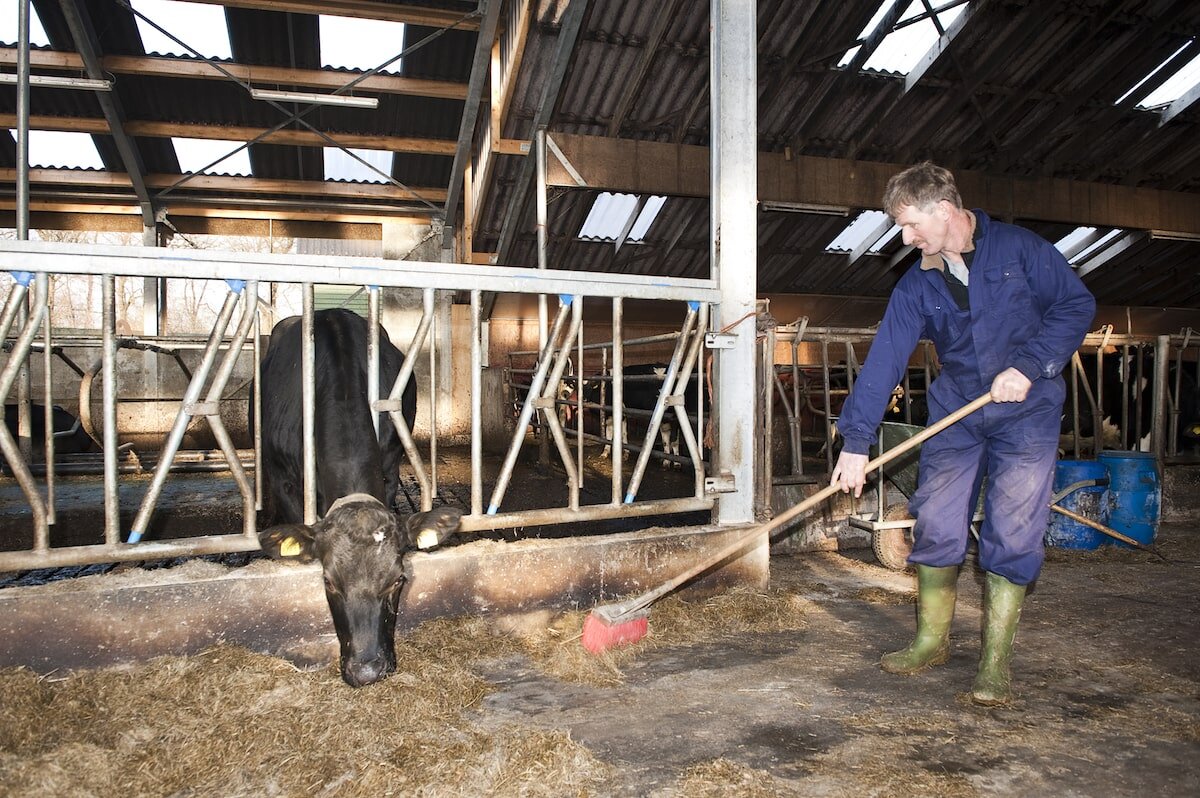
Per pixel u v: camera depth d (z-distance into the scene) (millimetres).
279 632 2936
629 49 8023
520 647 3121
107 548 2857
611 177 8992
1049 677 2764
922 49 8906
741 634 3297
